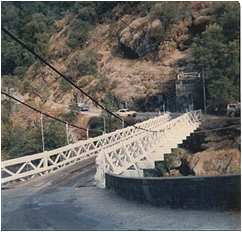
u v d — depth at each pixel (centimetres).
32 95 13800
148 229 1241
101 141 4228
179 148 7062
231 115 7725
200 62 9506
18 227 1317
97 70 13175
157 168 6619
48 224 1347
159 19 12100
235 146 6750
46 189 2119
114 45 13825
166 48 11569
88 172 2767
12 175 2445
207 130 7144
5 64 16500
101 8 15662
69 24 16550
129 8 14638
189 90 9888
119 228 1270
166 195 1495
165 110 10406
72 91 13000
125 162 3453
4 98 11962
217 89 8694
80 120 10400
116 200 1709
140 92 11019
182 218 1336
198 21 11381
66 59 15262
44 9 18850
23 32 17012
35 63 15612
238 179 1389
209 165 6644
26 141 8456
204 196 1428
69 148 3366
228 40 9944
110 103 10075
